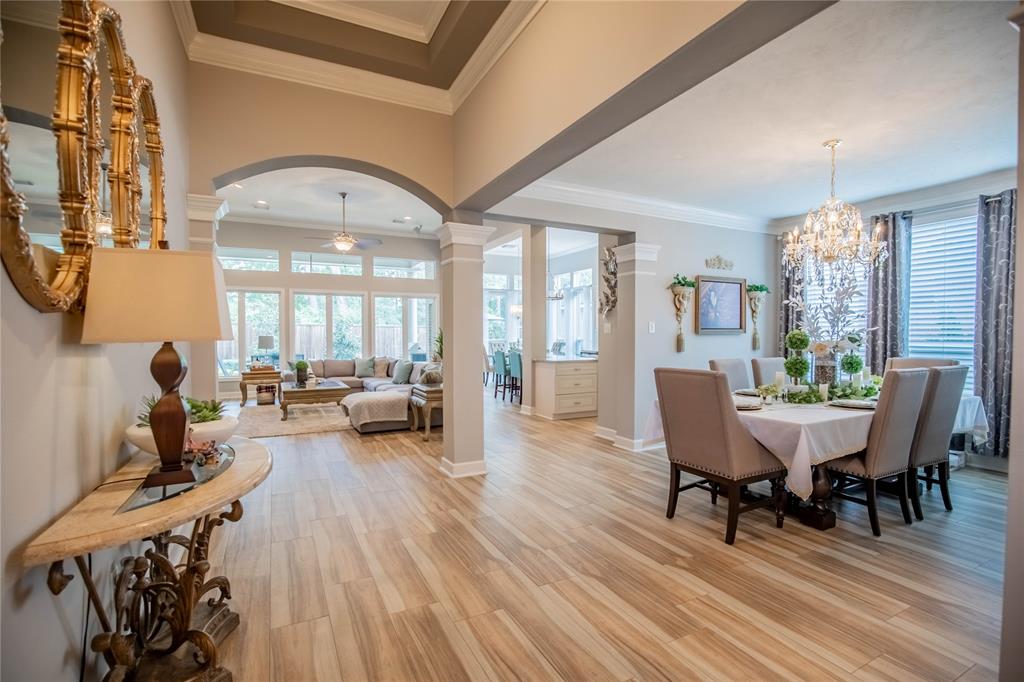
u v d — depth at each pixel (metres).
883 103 2.97
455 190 3.58
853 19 2.16
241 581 2.23
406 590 2.15
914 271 4.81
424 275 9.91
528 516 3.04
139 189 1.62
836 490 3.37
